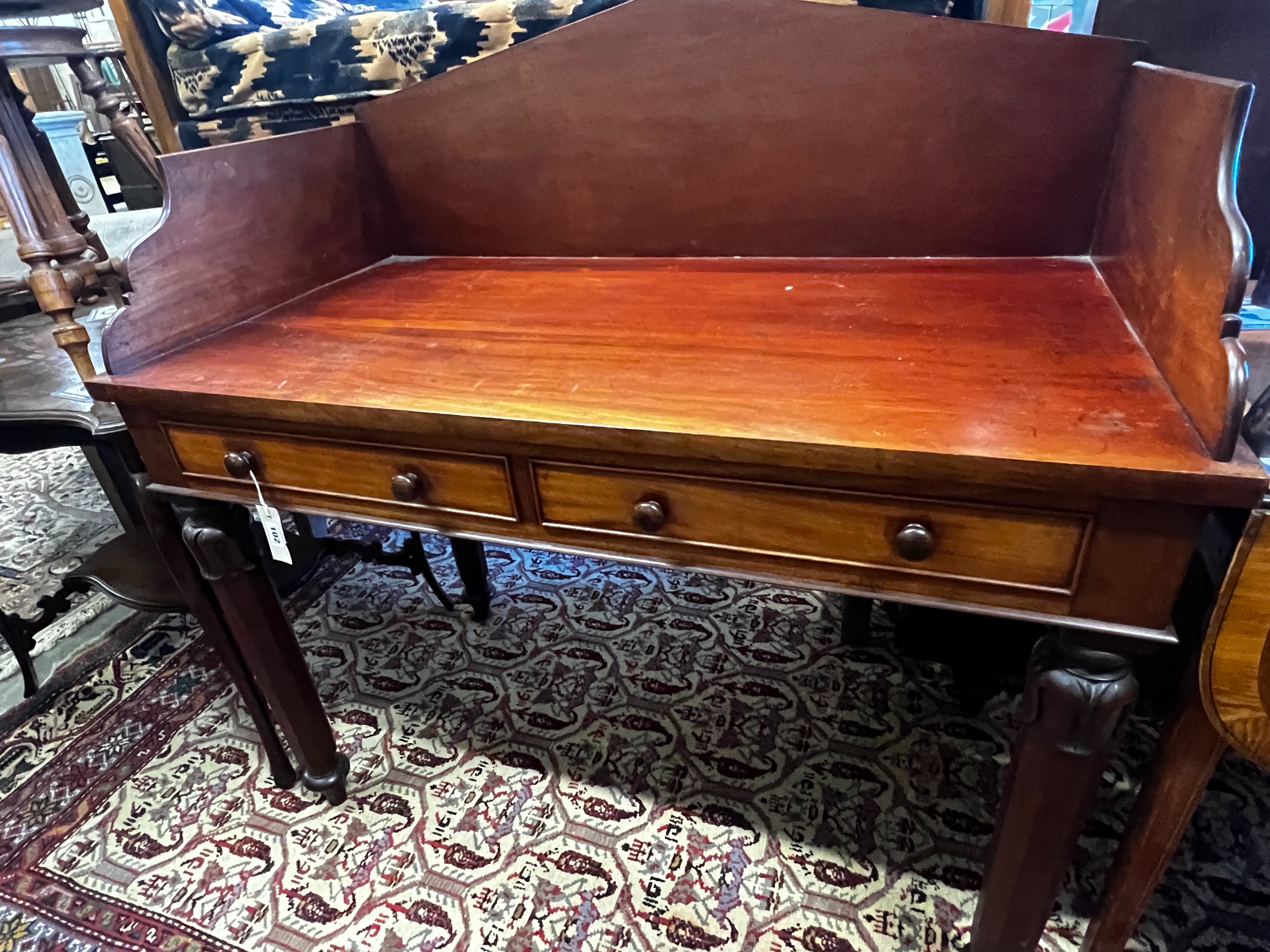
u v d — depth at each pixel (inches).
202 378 31.7
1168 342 24.2
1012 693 52.1
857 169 38.1
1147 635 22.6
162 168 33.7
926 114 35.9
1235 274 19.1
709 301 35.8
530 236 45.4
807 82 37.0
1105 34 36.1
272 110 53.0
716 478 25.4
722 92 38.4
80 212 48.1
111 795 49.3
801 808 45.2
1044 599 23.6
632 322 33.9
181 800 48.7
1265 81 33.4
